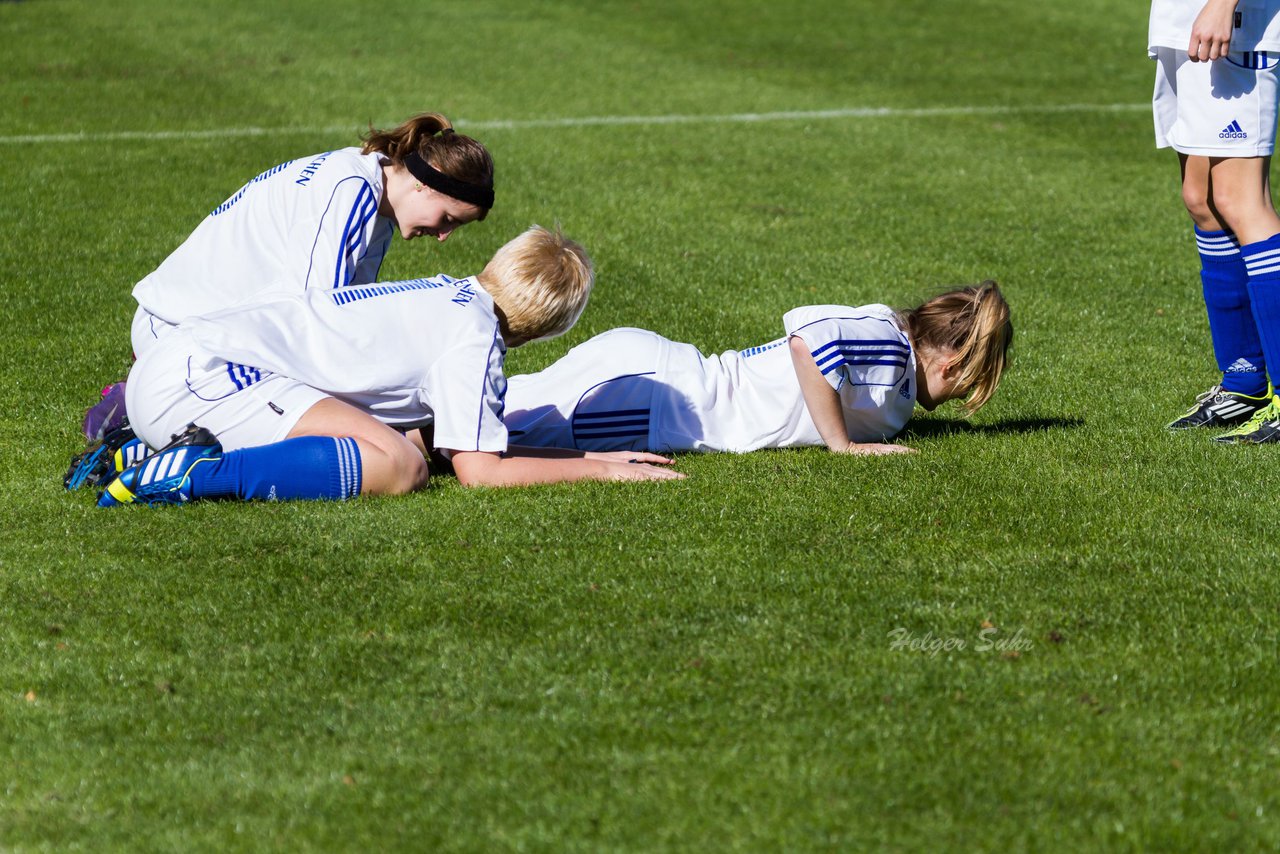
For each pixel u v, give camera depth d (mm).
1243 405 18266
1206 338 22891
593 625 12180
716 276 26688
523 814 9469
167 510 14914
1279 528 14508
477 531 14281
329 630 12164
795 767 9992
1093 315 24266
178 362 15438
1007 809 9516
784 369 17344
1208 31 16766
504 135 39469
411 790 9766
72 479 15719
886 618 12297
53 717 10820
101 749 10367
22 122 39781
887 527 14445
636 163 36531
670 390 17219
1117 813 9484
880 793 9672
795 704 10844
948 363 17156
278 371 15430
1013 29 58031
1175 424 18359
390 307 15727
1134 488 15695
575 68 50000
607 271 26969
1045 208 32375
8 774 10062
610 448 17328
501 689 11133
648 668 11422
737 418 17328
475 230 29984
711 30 57500
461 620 12320
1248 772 9977
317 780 9906
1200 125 17562
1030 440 17578
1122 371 21078
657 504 15039
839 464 16422
